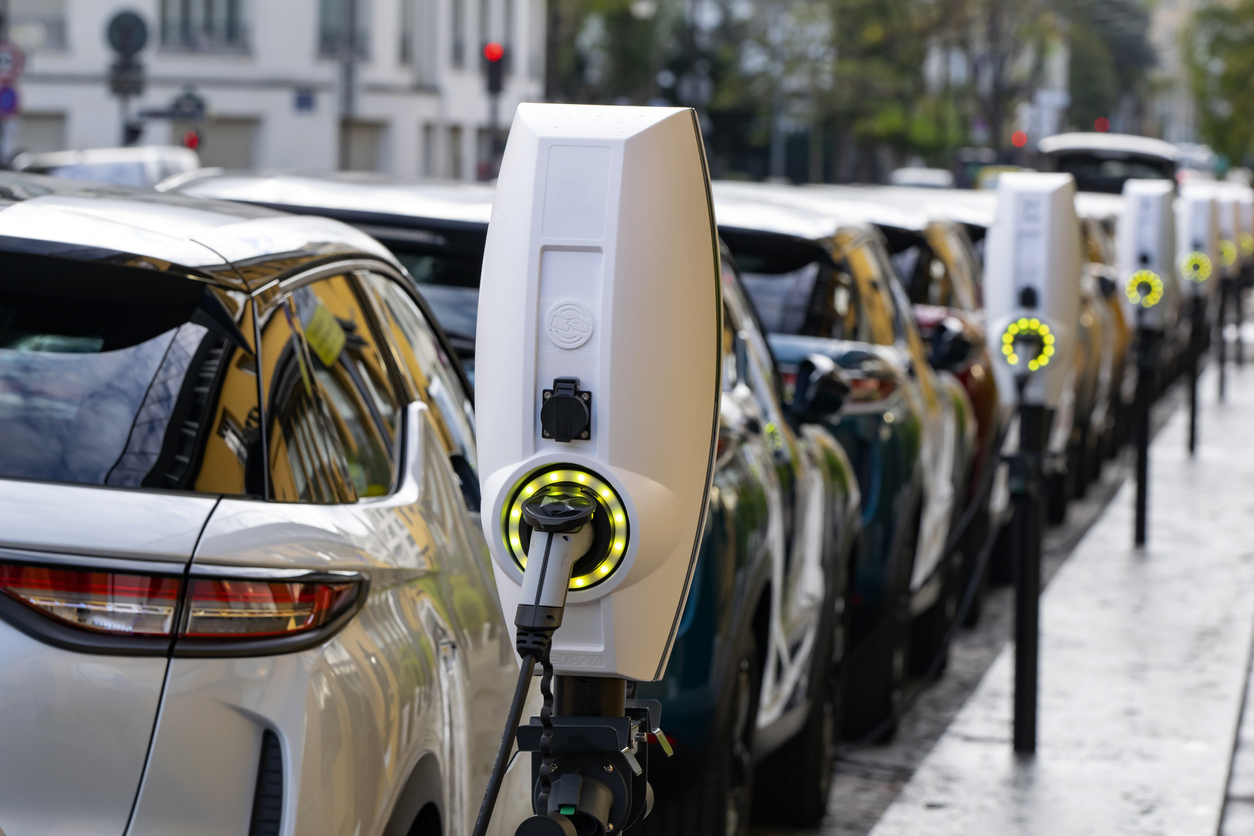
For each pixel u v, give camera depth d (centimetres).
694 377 327
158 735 375
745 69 10881
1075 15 11638
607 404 317
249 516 401
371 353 526
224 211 497
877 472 1062
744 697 738
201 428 409
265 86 7106
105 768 373
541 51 9869
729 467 737
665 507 324
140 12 6881
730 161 13238
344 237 548
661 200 319
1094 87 17850
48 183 493
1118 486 2252
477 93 8656
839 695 971
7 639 372
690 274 324
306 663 395
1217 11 9344
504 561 324
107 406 404
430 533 500
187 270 430
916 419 1119
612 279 315
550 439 322
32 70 6850
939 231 1554
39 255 420
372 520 457
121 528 381
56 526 377
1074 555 1711
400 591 458
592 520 321
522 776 583
